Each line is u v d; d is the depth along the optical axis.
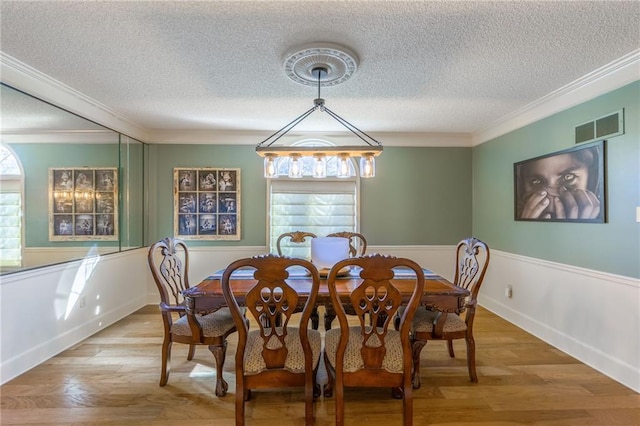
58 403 2.03
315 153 2.53
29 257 2.73
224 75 2.45
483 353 2.74
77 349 2.81
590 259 2.54
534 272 3.16
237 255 4.24
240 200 4.24
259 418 1.92
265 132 4.21
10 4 1.61
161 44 2.01
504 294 3.65
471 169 4.40
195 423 1.87
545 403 2.04
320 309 3.97
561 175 2.83
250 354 1.81
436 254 4.37
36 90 2.48
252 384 1.77
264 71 2.38
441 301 2.04
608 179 2.40
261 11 1.68
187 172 4.20
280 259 1.69
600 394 2.14
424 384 2.26
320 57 2.12
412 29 1.84
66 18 1.73
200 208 4.21
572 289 2.71
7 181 2.65
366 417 1.93
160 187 4.20
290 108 3.23
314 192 4.30
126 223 3.87
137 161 4.09
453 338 2.26
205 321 2.21
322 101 2.43
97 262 3.24
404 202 4.36
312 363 1.79
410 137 4.32
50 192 2.94
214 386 2.25
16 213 2.68
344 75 2.37
